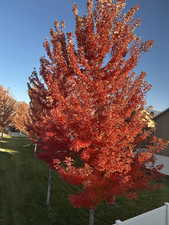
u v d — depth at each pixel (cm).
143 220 666
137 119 619
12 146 3034
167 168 2047
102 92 591
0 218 953
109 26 631
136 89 628
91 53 641
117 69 621
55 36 732
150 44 637
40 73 853
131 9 637
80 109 579
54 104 863
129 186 621
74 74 678
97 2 637
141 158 653
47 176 1597
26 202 1121
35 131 1012
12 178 1549
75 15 659
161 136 2227
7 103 3300
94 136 582
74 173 588
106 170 580
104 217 990
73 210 1038
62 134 673
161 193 1406
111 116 571
